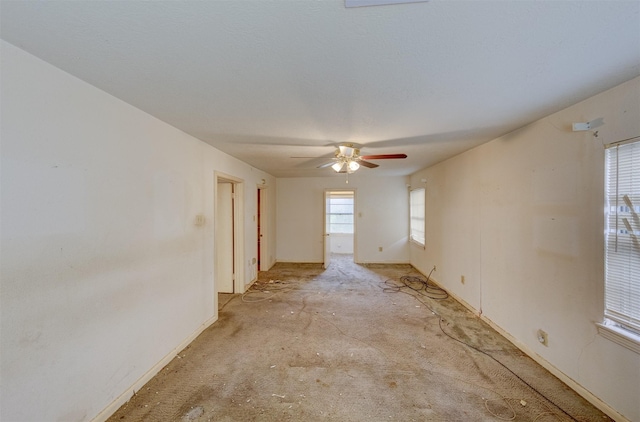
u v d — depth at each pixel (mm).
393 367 2264
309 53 1298
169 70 1466
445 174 4250
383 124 2385
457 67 1430
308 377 2135
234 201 4219
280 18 1048
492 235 2996
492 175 2979
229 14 1023
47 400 1386
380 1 952
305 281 4949
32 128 1326
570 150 1986
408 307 3646
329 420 1710
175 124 2383
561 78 1557
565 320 2035
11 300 1246
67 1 951
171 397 1911
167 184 2367
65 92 1483
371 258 6441
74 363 1526
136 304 1996
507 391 1964
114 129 1809
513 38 1175
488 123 2379
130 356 1929
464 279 3668
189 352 2510
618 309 1679
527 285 2443
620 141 1636
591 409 1776
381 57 1333
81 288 1574
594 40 1188
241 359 2391
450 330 2945
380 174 5965
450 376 2141
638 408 1548
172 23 1074
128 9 992
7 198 1231
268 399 1894
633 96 1566
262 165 4617
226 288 4246
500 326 2854
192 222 2758
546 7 994
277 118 2223
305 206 6559
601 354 1760
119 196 1852
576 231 1941
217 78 1552
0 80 1202
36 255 1343
